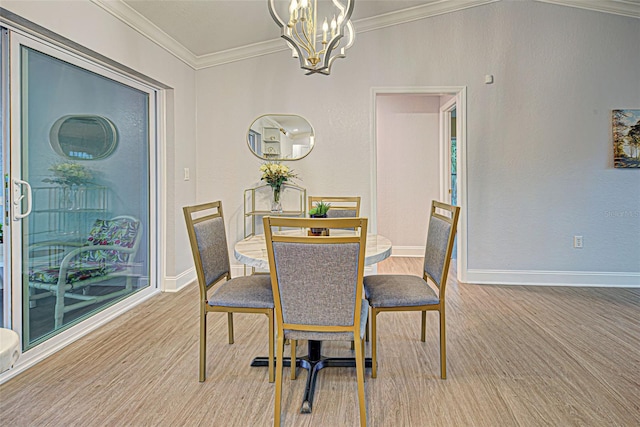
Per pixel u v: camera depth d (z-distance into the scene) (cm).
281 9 326
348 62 401
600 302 334
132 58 297
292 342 207
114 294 304
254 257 194
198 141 418
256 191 420
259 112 412
